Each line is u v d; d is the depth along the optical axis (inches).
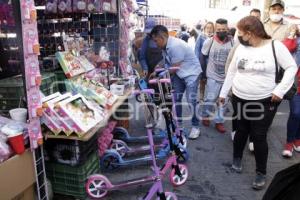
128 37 165.2
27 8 69.9
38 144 80.4
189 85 141.9
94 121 95.0
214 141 151.5
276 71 97.2
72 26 141.4
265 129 101.6
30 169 79.8
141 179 97.0
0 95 86.7
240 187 108.3
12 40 85.2
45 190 88.0
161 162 120.3
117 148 126.1
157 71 121.1
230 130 167.3
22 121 79.4
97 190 98.5
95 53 145.3
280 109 206.8
